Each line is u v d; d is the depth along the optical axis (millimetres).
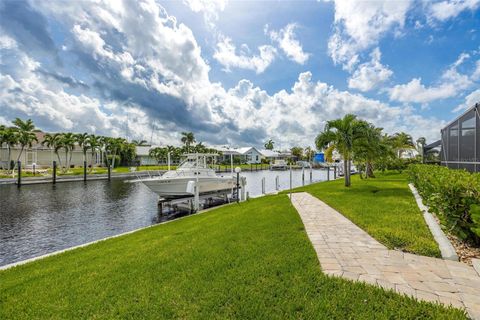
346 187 16516
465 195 4668
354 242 5289
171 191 16641
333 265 4141
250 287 3545
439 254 4469
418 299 3055
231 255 4867
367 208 8617
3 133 34094
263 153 94062
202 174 18703
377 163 26531
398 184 16875
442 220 5301
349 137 15766
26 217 15047
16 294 3953
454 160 14719
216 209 13664
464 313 2727
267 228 6758
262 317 2875
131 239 7664
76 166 55500
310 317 2822
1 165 42781
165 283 3885
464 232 4695
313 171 62938
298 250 4879
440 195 5168
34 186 29766
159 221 14281
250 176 47656
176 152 64875
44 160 50281
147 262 4883
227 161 76125
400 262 4195
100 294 3693
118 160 61344
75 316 3197
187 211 16719
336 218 7625
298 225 6840
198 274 4105
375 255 4539
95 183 33094
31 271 5301
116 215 15625
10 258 8922
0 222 13898
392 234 5539
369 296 3139
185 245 5906
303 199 12039
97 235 11656
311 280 3633
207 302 3240
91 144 45500
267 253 4812
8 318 3254
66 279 4426
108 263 5117
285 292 3371
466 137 13305
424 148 26828
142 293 3617
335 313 2861
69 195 23312
